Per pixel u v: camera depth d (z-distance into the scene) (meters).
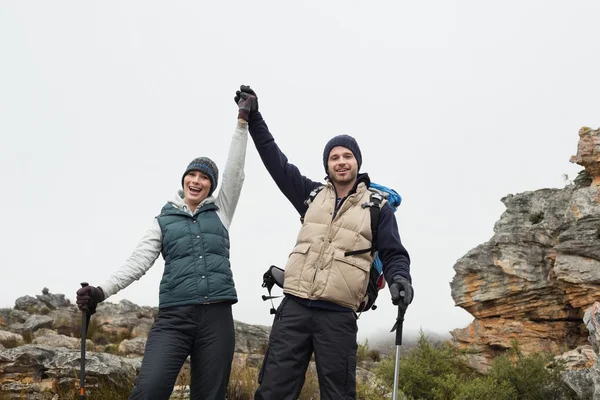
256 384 8.95
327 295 4.05
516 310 18.52
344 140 4.47
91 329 19.20
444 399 10.91
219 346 4.44
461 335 19.38
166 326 4.42
